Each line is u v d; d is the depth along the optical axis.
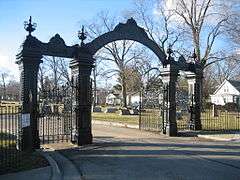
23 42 15.73
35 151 15.37
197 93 23.45
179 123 25.45
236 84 85.62
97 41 18.36
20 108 15.46
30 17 16.09
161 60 21.78
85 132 17.61
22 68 15.80
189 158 13.44
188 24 49.44
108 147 16.66
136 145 17.23
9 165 11.78
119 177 10.46
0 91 101.12
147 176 10.49
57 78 60.03
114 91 91.69
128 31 19.70
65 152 15.34
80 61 17.55
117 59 57.72
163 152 14.95
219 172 10.88
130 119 33.91
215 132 22.14
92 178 10.41
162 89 22.25
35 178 10.16
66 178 10.45
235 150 15.43
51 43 16.86
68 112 18.34
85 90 17.78
